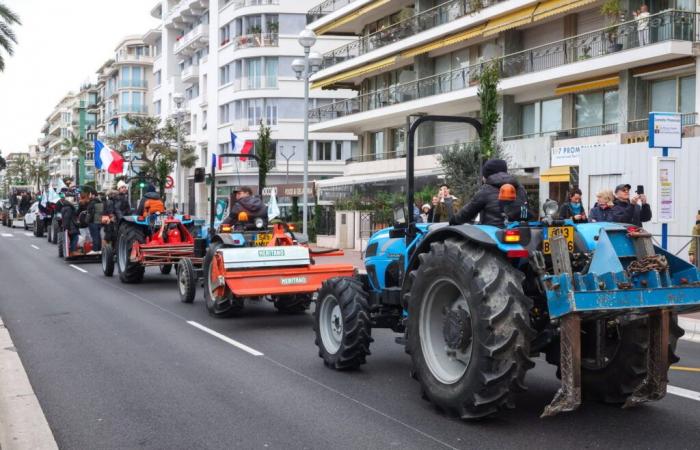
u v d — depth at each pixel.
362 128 40.75
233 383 6.97
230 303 10.91
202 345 8.95
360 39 39.09
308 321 10.94
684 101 22.97
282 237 10.96
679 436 5.29
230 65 56.62
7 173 167.38
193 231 16.05
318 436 5.33
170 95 71.12
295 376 7.27
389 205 26.28
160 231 15.45
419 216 12.94
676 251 13.96
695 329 10.02
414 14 35.09
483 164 6.88
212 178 12.88
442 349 6.00
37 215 34.31
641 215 12.81
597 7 25.84
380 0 36.28
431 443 5.13
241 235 11.20
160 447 5.13
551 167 25.38
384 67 37.22
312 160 54.81
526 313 5.28
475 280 5.38
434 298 5.99
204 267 11.46
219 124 58.94
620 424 5.60
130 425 5.64
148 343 9.06
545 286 5.23
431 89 33.31
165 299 13.41
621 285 5.14
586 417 5.79
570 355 5.07
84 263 20.98
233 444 5.17
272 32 53.94
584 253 5.62
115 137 59.00
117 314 11.49
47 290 14.59
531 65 28.17
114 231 17.67
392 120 37.44
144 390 6.70
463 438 5.24
